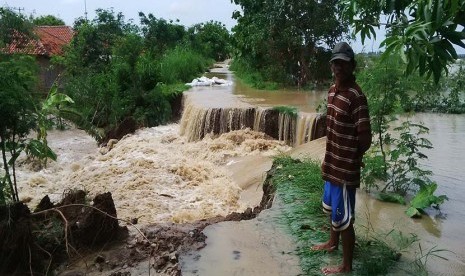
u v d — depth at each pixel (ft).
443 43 12.24
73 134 55.26
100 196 16.94
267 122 42.34
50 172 39.27
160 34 114.42
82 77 65.31
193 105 48.29
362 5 16.71
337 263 14.55
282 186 22.47
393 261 14.99
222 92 61.41
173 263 14.87
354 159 13.20
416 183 21.88
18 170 38.63
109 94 59.21
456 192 22.81
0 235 14.40
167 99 62.75
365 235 17.19
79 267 14.96
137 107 58.59
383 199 21.77
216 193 30.68
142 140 47.91
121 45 66.69
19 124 18.38
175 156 40.19
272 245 16.10
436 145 33.42
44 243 15.51
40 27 99.60
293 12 63.98
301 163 25.91
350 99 12.84
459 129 40.40
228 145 40.32
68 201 18.20
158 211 27.66
